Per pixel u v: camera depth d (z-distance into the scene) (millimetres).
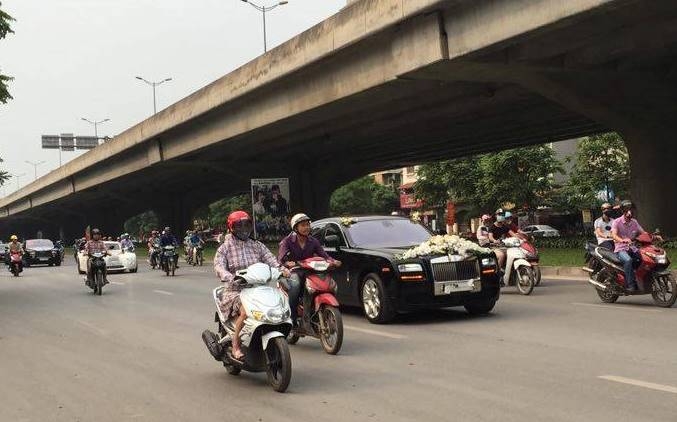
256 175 48969
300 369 8047
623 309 11656
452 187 50688
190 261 34281
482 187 47125
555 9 17297
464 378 7148
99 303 17016
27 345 10680
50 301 18188
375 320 11266
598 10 16484
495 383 6848
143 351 9695
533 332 9734
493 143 41781
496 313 11867
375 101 27938
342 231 12414
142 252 60469
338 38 25219
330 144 41969
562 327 10039
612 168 44219
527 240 15828
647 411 5645
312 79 28891
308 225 9133
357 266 11719
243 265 7613
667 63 24109
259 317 6934
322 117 31172
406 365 7973
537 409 5852
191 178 62281
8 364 9102
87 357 9406
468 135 37844
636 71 24203
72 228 126000
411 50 22078
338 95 27125
